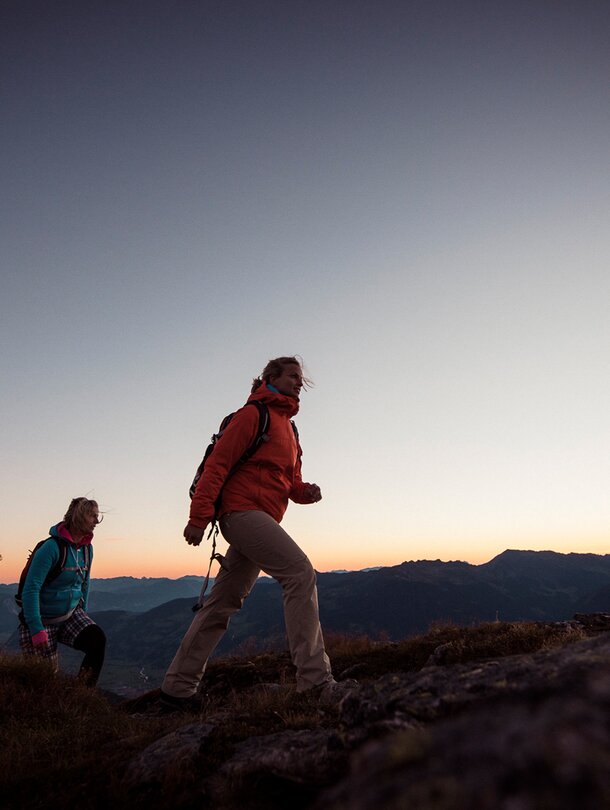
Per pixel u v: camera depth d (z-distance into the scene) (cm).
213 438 482
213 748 294
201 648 457
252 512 441
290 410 489
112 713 490
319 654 418
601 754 81
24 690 487
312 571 437
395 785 95
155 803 260
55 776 304
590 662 156
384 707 205
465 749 96
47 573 573
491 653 541
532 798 77
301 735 282
